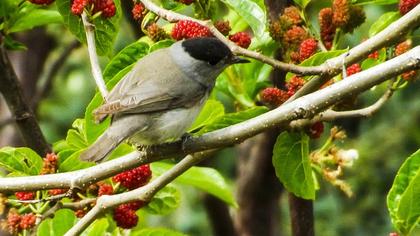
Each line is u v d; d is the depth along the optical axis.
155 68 10.47
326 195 26.02
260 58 9.50
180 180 12.13
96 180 9.73
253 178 15.34
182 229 25.09
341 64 9.47
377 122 25.88
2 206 10.66
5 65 12.10
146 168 10.89
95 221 10.48
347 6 10.84
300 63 10.48
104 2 10.79
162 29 10.91
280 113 9.08
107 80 10.94
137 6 10.98
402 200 9.31
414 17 9.34
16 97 12.22
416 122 25.48
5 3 12.51
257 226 15.44
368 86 8.83
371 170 25.58
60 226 11.00
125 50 10.91
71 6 11.43
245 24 12.59
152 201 11.82
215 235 15.24
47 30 18.05
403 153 25.58
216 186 12.15
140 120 10.05
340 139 11.38
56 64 17.77
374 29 11.22
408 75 10.37
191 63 10.55
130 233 11.24
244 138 9.29
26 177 9.83
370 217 25.62
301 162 10.89
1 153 10.87
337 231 25.58
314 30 11.02
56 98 26.41
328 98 8.93
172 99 10.24
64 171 10.84
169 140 10.22
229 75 12.29
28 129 12.34
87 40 10.60
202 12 10.84
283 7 11.63
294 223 12.23
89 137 10.74
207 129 10.53
